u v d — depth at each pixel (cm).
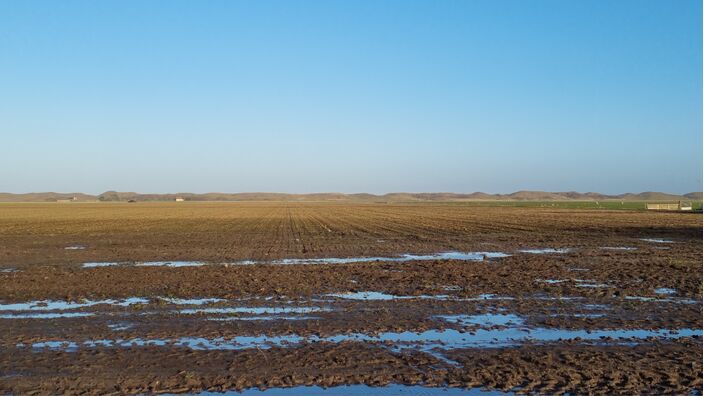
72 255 2431
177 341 988
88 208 11206
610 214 7412
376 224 4884
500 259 2220
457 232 3841
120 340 995
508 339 1002
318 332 1045
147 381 794
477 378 805
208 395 748
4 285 1577
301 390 762
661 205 10712
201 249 2659
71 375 816
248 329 1066
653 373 822
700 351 927
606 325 1103
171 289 1494
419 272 1825
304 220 5688
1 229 4228
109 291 1476
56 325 1099
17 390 762
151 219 5941
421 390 762
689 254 2412
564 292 1457
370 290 1489
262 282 1602
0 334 1034
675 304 1306
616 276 1748
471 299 1362
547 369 840
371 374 820
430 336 1020
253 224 4906
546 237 3403
